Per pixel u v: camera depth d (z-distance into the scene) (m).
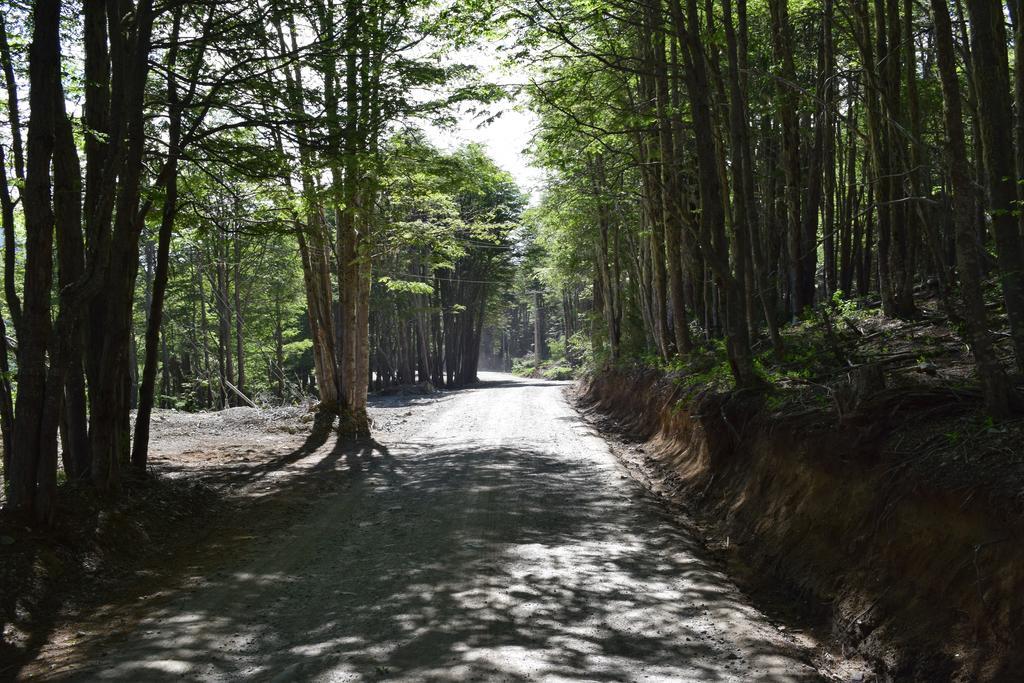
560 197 23.27
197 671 5.26
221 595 7.04
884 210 13.00
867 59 12.54
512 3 11.41
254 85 11.83
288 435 20.28
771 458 9.29
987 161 6.43
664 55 15.13
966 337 9.92
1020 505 4.85
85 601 6.91
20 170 9.30
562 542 8.75
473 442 18.73
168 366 40.19
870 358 10.45
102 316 9.78
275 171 11.99
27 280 7.46
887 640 5.37
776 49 14.80
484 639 5.76
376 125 14.89
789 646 5.72
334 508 11.03
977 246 6.24
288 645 5.73
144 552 8.53
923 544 5.65
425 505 11.02
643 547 8.52
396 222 20.12
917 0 13.10
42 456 7.54
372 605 6.64
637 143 17.98
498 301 59.50
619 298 31.59
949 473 5.72
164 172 10.81
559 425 22.45
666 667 5.22
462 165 18.48
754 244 14.05
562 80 13.88
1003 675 4.31
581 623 6.14
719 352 16.83
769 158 18.38
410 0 11.80
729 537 9.05
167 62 11.70
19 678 5.29
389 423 24.62
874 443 6.98
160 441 18.50
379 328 48.59
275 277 38.59
